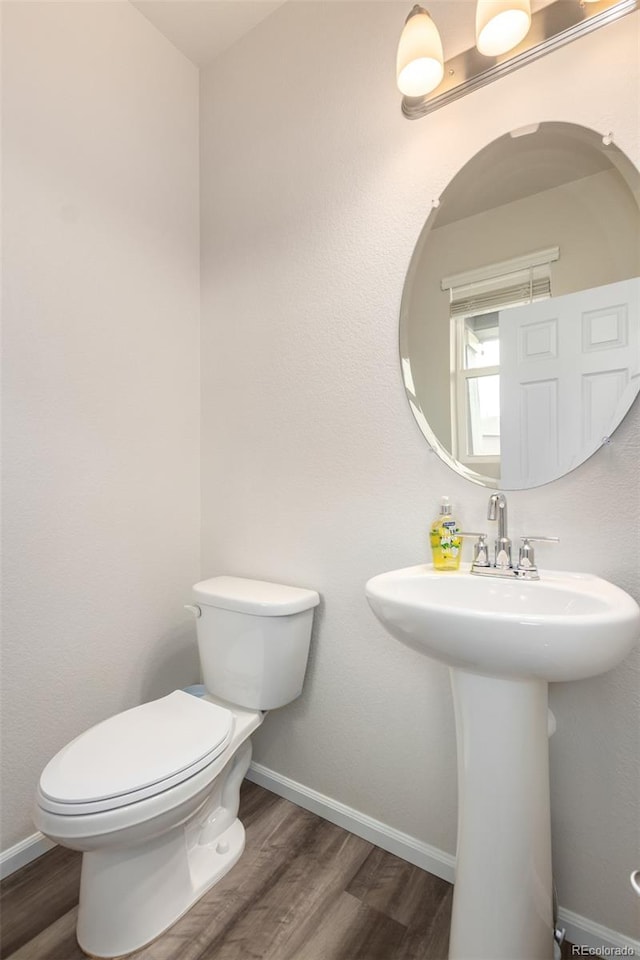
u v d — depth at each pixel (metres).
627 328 1.01
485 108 1.18
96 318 1.51
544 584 0.98
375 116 1.37
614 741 1.02
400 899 1.17
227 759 1.17
